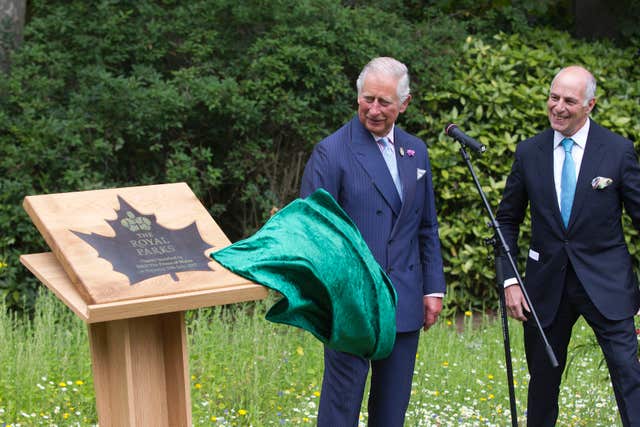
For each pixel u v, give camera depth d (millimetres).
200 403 5258
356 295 3314
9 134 7332
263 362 5910
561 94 4520
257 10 7973
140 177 7836
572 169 4613
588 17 10266
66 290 2840
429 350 6719
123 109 7363
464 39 8820
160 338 3057
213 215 8031
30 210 3008
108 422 3145
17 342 6062
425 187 4172
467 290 8344
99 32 7801
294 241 3211
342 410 3875
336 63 7918
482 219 8125
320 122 7992
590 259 4574
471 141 4359
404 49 8219
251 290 2945
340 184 3994
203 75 7949
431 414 5414
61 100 7766
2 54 7766
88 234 2924
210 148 7734
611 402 5930
